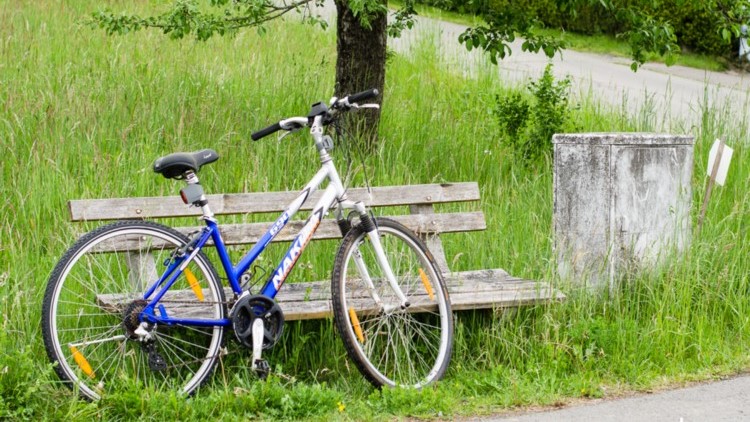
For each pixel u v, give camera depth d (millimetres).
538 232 9680
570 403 7301
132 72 14656
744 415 6859
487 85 19594
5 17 18625
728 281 9148
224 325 7125
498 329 8117
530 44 12047
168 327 7332
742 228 10539
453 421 6859
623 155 9094
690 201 9406
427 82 18141
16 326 7520
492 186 12125
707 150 13578
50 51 16078
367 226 7520
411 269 8539
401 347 7957
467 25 31562
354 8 10453
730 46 30516
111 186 10328
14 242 8969
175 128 12320
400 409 6992
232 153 11469
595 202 9109
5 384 6535
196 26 12469
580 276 8961
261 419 6750
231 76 14984
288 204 8320
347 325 7168
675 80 26234
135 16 12898
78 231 8906
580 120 16156
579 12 33344
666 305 8656
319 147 7645
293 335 7832
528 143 13477
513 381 7480
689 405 7141
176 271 6977
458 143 13273
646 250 9164
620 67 28172
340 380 7645
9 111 11844
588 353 7957
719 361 8258
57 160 10508
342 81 12547
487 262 9758
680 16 30891
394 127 13578
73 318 7402
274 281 7301
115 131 12023
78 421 6387
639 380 7766
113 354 7207
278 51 18688
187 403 6703
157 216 7910
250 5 12375
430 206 8953
